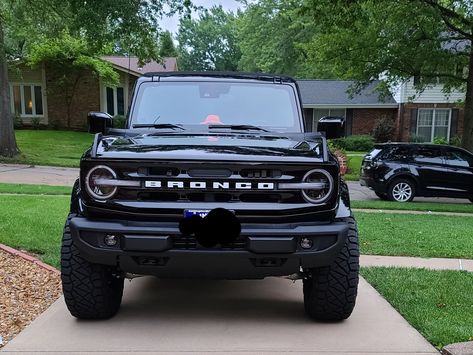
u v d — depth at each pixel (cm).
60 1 1850
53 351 343
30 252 596
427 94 2962
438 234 785
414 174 1319
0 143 1953
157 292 479
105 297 386
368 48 1725
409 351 348
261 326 392
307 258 344
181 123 463
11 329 384
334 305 384
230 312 425
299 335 374
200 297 465
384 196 1398
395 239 736
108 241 344
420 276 531
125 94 3080
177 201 343
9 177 1503
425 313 416
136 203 342
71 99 2958
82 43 2594
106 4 1702
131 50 1980
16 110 2983
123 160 340
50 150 2256
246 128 456
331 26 1498
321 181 348
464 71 1980
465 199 1474
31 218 771
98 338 365
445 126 2992
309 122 3173
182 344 356
